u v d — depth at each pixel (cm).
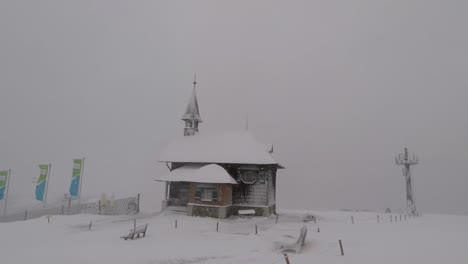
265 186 3209
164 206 3419
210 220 2858
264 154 3256
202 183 3111
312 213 3675
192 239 2044
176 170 3378
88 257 1553
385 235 2217
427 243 1922
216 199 3034
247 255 1633
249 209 3175
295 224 2750
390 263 1467
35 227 2403
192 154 3466
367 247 1811
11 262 1459
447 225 2800
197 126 4041
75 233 2217
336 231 2391
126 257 1564
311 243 1942
